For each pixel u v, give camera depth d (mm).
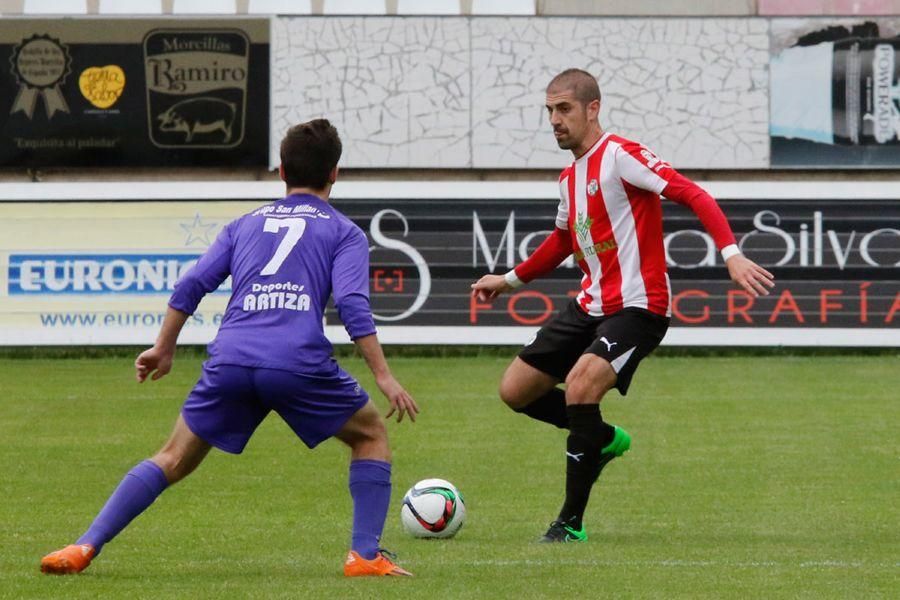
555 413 27000
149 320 57594
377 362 19188
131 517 20047
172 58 61250
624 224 25219
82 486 31484
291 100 61812
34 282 57469
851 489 31000
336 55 61906
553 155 62375
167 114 61312
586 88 25516
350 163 62281
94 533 20000
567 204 26203
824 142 61812
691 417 42844
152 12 62656
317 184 20250
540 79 62188
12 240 57375
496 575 20172
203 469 33906
